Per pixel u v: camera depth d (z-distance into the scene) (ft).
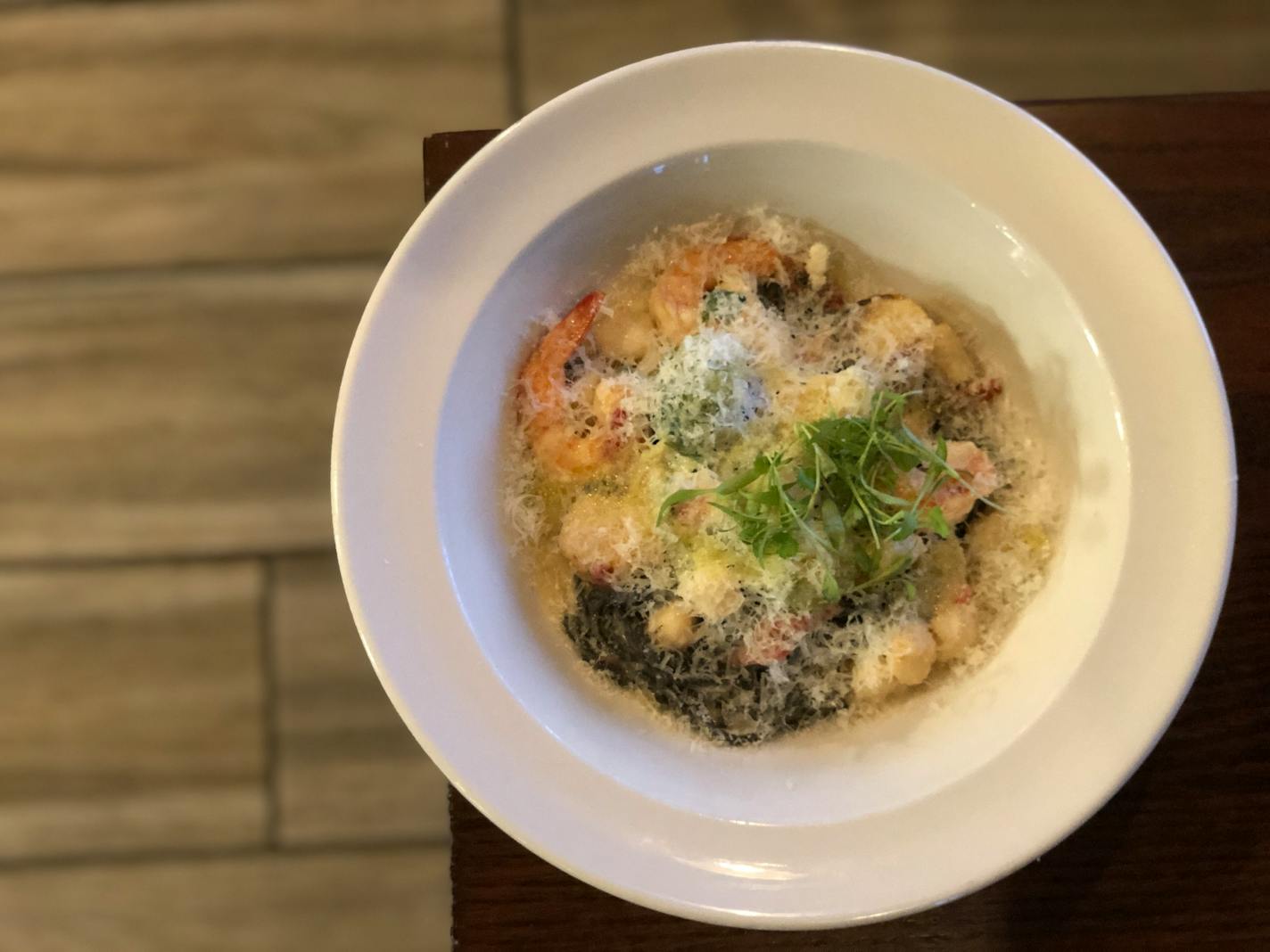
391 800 2.13
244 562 2.14
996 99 1.23
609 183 1.26
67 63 2.17
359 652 2.14
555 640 1.32
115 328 2.16
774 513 1.25
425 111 2.14
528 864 1.34
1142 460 1.21
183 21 2.17
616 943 1.33
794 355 1.33
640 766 1.24
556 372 1.31
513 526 1.32
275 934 2.13
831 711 1.30
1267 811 1.32
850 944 1.33
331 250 2.16
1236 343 1.36
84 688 2.14
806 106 1.24
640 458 1.31
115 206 2.17
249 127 2.16
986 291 1.31
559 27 2.13
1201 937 1.31
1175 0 2.10
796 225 1.33
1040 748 1.19
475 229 1.25
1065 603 1.25
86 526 2.15
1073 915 1.32
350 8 2.15
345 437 1.22
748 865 1.19
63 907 2.14
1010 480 1.32
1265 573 1.34
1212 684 1.33
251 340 2.16
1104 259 1.22
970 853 1.18
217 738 2.14
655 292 1.34
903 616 1.28
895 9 2.11
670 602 1.30
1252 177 1.38
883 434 1.24
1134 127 1.39
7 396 2.16
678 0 2.13
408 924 2.12
